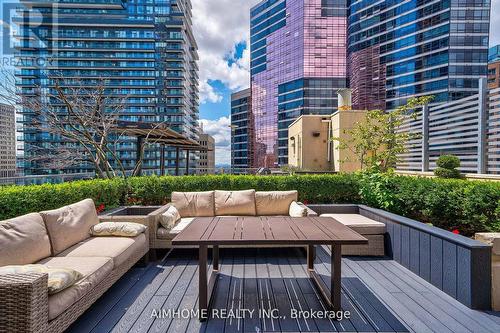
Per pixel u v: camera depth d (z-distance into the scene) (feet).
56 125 20.79
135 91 136.98
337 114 31.68
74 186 12.06
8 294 4.45
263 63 138.72
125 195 15.80
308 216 10.11
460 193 10.12
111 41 131.23
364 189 14.21
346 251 10.93
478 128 18.12
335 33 113.29
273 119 133.28
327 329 6.13
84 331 6.00
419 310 6.91
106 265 7.07
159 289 8.13
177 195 13.23
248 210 13.09
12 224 6.70
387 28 99.86
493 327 6.17
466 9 86.48
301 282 8.64
